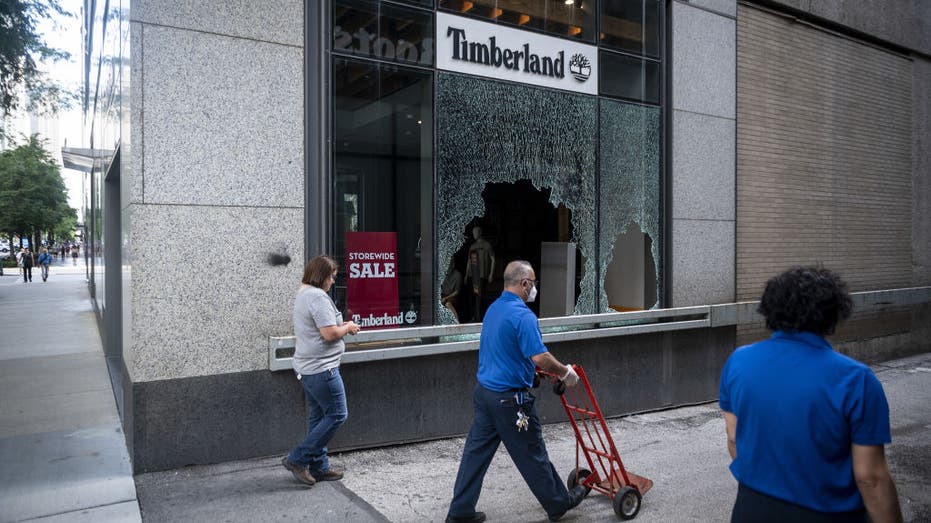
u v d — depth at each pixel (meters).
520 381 4.12
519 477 5.28
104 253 9.78
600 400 7.43
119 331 9.87
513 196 7.04
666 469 5.57
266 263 5.44
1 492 4.65
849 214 10.55
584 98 7.51
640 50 7.97
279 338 5.35
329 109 5.76
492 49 6.79
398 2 6.20
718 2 8.62
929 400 8.24
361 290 5.95
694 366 8.27
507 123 6.91
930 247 12.24
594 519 4.45
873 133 11.02
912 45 11.68
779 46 9.45
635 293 7.96
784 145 9.49
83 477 4.94
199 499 4.58
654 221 8.11
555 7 7.28
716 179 8.57
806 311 2.23
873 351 10.98
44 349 10.89
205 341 5.19
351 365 5.79
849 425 2.07
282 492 4.75
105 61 8.78
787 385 2.19
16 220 47.91
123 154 5.50
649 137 8.07
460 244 6.61
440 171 6.45
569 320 6.95
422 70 6.34
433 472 5.34
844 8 10.30
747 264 8.96
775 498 2.17
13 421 6.52
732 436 2.45
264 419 5.42
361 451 5.84
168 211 5.05
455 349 6.22
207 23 5.21
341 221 5.84
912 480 5.32
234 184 5.32
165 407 5.04
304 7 5.66
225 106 5.29
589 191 7.59
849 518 2.08
